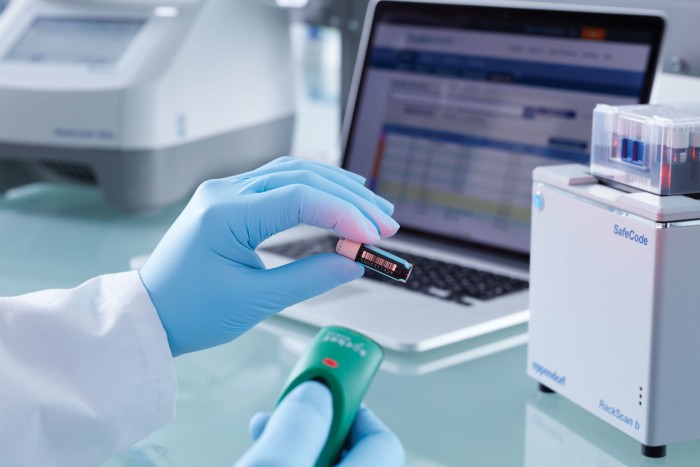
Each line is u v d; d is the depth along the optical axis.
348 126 1.15
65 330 0.62
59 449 0.60
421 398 0.71
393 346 0.76
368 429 0.50
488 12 1.05
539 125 0.98
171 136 1.19
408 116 1.10
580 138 0.95
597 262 0.62
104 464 0.62
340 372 0.46
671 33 0.99
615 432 0.65
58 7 1.31
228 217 0.61
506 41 1.03
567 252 0.65
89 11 1.28
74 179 1.33
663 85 0.98
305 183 0.61
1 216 1.25
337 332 0.49
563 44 0.97
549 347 0.68
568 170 0.67
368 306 0.85
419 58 1.10
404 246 1.05
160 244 0.65
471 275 0.93
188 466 0.61
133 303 0.63
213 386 0.74
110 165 1.18
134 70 1.18
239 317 0.63
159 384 0.62
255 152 1.36
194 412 0.69
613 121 0.64
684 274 0.57
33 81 1.21
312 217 0.59
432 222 1.05
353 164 1.14
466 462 0.61
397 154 1.10
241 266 0.63
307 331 0.84
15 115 1.21
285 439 0.41
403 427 0.66
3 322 0.62
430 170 1.07
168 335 0.64
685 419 0.60
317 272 0.61
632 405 0.60
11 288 0.95
